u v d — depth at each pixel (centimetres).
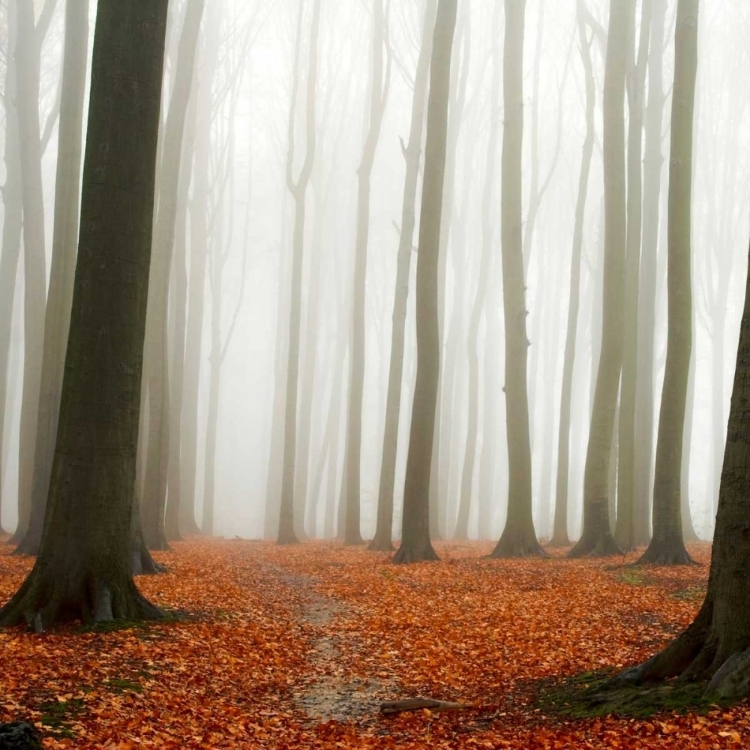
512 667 943
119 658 860
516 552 2258
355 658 1025
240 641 1038
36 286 2783
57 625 1014
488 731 721
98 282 1078
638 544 2681
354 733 722
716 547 718
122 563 1080
